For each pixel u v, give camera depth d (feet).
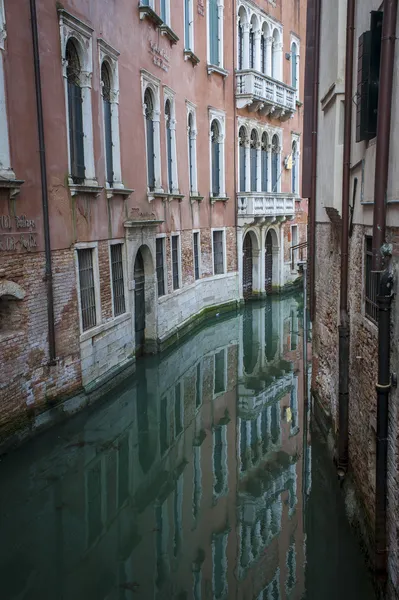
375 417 20.51
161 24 49.57
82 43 35.65
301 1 91.97
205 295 67.36
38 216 30.73
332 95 26.22
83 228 35.94
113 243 40.98
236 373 47.34
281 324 66.08
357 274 24.07
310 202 36.27
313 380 36.40
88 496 26.94
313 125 33.86
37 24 30.37
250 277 81.97
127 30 43.06
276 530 24.95
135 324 47.42
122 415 36.88
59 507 25.88
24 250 29.45
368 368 21.83
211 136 67.92
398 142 17.07
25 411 29.78
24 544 23.31
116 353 41.45
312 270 36.40
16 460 28.27
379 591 18.69
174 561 22.74
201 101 64.39
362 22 22.68
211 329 63.41
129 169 43.93
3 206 27.78
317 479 28.89
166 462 31.17
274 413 38.68
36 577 21.45
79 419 34.58
